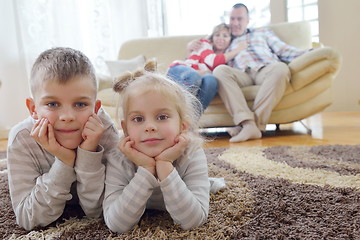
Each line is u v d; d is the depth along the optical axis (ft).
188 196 2.60
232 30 9.89
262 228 2.66
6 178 4.70
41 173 3.00
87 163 2.73
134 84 2.80
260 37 9.61
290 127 10.09
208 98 8.21
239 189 3.64
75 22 12.89
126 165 2.90
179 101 2.83
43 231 2.83
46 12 12.47
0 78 12.14
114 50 13.52
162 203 3.04
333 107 13.67
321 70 8.09
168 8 14.19
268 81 8.11
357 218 2.77
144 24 13.82
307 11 13.92
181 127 2.85
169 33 14.28
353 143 6.70
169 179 2.57
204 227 2.71
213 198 3.40
